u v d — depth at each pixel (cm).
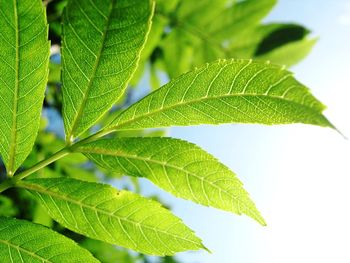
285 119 15
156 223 19
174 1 39
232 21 40
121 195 19
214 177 18
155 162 18
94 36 15
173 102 17
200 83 16
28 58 16
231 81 16
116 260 45
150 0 14
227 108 16
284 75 15
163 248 19
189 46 41
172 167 18
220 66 16
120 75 16
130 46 15
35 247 18
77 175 44
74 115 17
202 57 41
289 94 15
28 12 15
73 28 15
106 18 15
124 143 18
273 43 40
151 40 39
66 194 18
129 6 15
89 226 19
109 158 18
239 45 40
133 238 19
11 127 17
